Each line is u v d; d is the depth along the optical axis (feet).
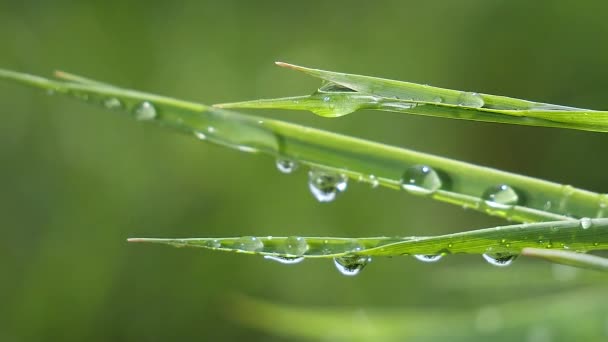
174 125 0.59
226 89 1.80
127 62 1.75
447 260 1.48
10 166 1.60
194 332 1.53
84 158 1.63
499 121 0.53
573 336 0.67
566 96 1.72
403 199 1.68
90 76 1.72
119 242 1.58
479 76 1.84
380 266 1.52
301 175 1.65
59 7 1.75
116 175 1.63
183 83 1.78
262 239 0.53
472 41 1.86
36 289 1.50
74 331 1.50
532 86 1.78
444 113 0.53
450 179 0.56
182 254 1.59
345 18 1.95
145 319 1.54
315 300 1.54
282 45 1.89
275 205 1.64
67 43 1.72
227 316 1.52
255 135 0.58
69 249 1.55
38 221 1.58
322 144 0.58
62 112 1.66
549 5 1.76
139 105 0.59
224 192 1.65
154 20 1.81
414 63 1.90
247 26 1.88
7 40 1.67
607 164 1.60
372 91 0.53
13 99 1.64
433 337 0.70
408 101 0.53
